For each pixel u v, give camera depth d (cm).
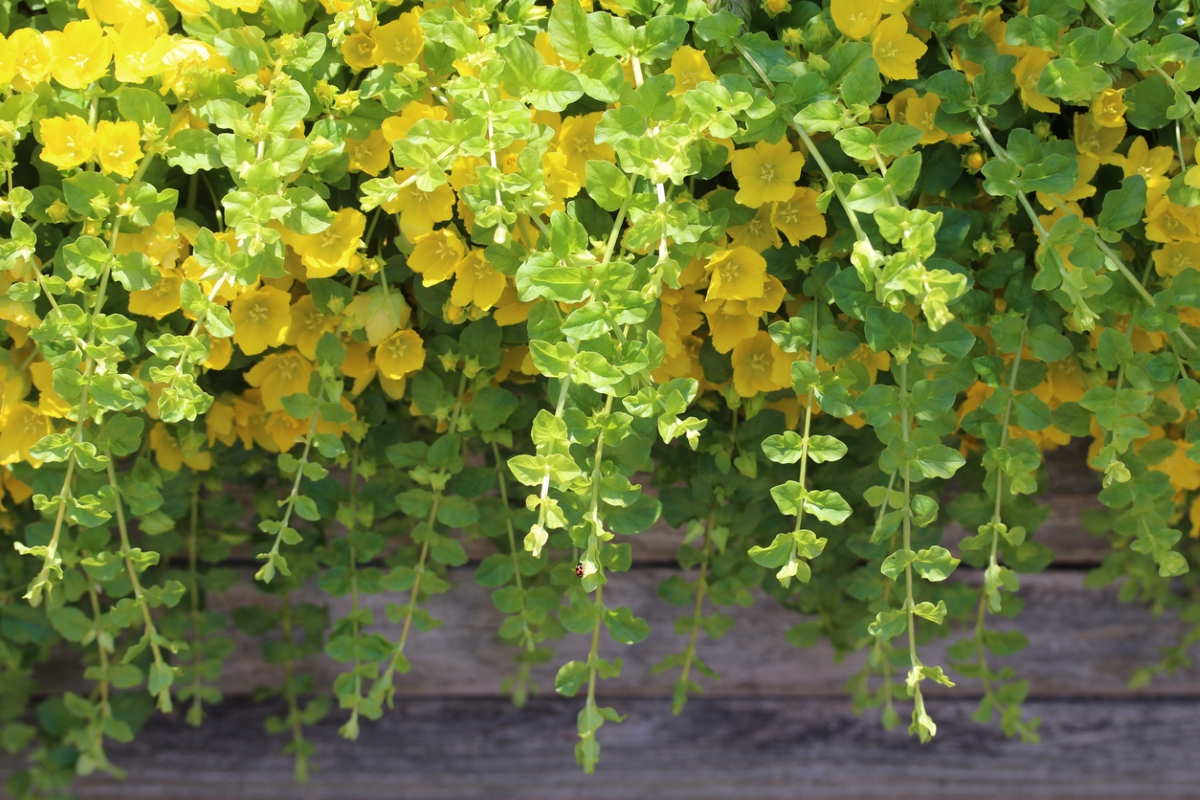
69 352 106
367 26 108
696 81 108
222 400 114
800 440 106
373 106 109
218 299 109
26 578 120
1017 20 106
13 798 129
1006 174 106
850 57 107
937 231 109
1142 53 106
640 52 106
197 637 124
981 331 112
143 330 111
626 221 108
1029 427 108
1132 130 112
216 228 111
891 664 122
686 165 104
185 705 132
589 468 106
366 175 111
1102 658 132
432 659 132
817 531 118
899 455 106
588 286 104
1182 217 108
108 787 133
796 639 124
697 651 132
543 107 106
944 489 123
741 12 109
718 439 114
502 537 119
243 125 106
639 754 134
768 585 121
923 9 108
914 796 135
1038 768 134
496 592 116
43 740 128
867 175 108
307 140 107
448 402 112
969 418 110
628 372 104
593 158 109
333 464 118
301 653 126
